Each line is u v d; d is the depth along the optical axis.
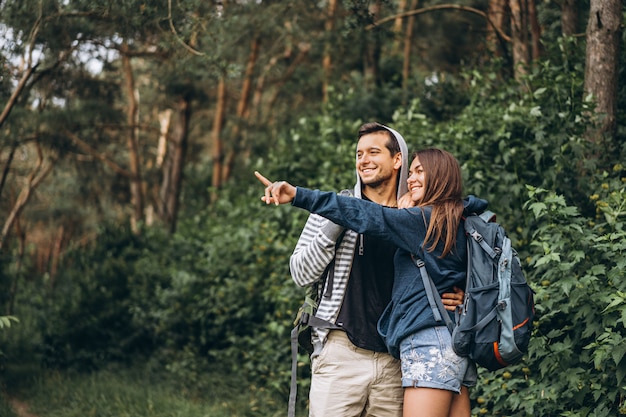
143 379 7.38
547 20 7.47
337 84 10.27
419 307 2.83
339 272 3.02
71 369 7.88
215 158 12.61
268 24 8.95
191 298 8.00
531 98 5.42
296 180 7.94
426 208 2.91
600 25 5.17
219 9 7.43
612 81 5.18
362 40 8.77
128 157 15.14
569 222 4.05
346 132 7.83
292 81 12.18
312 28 9.58
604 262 4.06
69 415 6.12
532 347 3.90
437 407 2.76
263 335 6.78
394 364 3.00
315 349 3.07
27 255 12.75
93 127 10.12
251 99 14.16
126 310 8.47
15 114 8.24
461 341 2.75
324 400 2.98
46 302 9.33
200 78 9.95
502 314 2.77
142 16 6.69
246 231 7.64
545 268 4.20
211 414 5.96
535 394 3.95
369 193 3.20
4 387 6.92
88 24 7.23
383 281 3.02
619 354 3.45
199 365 7.33
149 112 14.64
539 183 4.93
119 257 9.47
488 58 8.45
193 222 10.48
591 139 5.12
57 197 15.27
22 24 6.92
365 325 2.97
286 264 6.80
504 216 4.90
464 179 4.94
